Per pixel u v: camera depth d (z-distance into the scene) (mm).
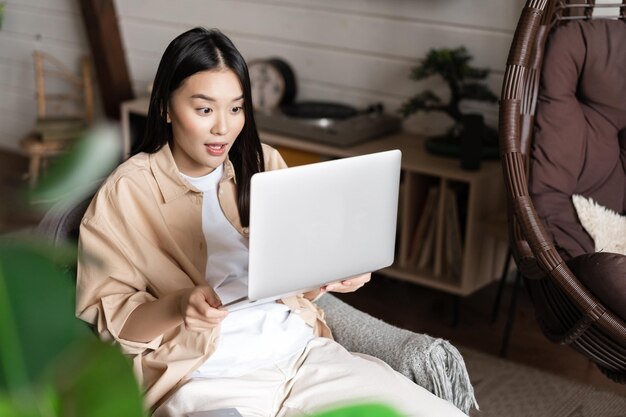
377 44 3033
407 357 1365
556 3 1998
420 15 2893
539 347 2520
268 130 2945
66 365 315
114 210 1289
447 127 2938
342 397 1260
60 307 321
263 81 3230
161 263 1305
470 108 2883
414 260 2766
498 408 2145
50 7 4059
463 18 2797
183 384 1254
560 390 2236
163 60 1298
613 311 1645
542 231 1761
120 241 1283
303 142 2855
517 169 1838
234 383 1258
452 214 2621
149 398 1234
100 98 4055
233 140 1333
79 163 325
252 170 1407
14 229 331
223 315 1155
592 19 2043
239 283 1372
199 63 1266
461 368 1381
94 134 331
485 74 2697
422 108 2756
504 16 2707
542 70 1971
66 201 1308
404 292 2883
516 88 1870
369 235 1142
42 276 319
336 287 1292
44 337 316
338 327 1477
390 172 1127
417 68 2771
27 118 4406
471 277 2617
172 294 1210
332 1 3092
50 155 351
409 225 2734
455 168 2588
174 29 3590
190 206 1353
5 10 4234
